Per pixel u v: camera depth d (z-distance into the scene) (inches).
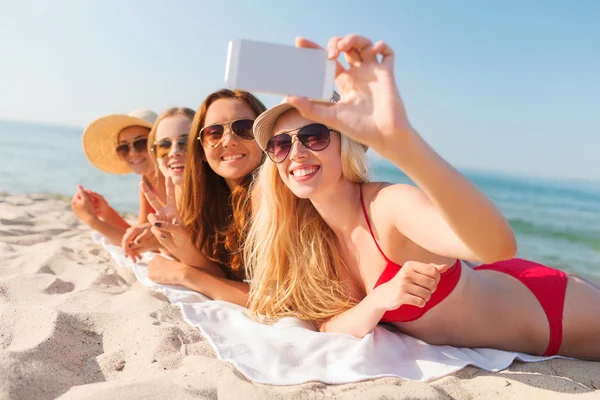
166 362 86.9
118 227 178.5
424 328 99.9
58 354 85.9
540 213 772.0
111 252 165.6
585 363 97.9
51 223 228.5
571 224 634.8
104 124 189.3
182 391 72.7
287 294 108.3
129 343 94.1
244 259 125.0
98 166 203.5
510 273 105.3
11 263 149.6
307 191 91.5
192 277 127.5
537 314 99.0
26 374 74.9
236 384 77.4
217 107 129.6
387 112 53.7
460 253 69.8
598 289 104.8
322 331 105.6
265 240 108.4
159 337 94.9
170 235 128.2
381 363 90.4
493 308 98.0
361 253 98.4
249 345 94.3
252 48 57.7
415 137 55.3
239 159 129.4
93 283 133.8
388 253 92.8
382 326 109.2
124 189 573.9
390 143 55.0
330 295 105.7
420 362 91.9
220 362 86.0
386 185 93.0
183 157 156.7
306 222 105.3
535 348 101.3
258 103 135.4
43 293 123.8
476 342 101.2
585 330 99.7
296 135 90.0
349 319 98.7
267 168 103.5
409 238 85.0
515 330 99.7
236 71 57.4
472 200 59.3
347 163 93.6
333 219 98.7
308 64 58.1
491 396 81.2
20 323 95.0
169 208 128.5
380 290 92.2
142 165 192.7
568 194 1050.1
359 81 56.4
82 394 71.2
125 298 120.7
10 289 122.9
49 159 896.9
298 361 89.7
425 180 58.0
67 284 132.7
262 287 111.6
